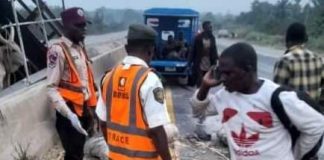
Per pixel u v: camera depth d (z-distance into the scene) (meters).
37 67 9.60
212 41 13.38
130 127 3.29
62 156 6.29
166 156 3.29
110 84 3.42
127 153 3.32
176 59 15.19
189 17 16.11
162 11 16.12
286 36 4.78
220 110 2.85
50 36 10.27
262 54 34.09
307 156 2.83
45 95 6.54
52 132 6.64
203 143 7.46
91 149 6.04
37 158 5.95
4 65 8.06
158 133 3.24
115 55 13.90
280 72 4.68
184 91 13.63
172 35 16.14
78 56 5.10
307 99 2.69
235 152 2.80
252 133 2.71
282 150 2.71
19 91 6.19
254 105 2.68
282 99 2.61
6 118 5.24
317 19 50.47
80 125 4.88
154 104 3.22
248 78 2.66
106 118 3.47
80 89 5.09
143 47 3.35
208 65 13.47
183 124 8.98
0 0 9.69
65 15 5.01
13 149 5.29
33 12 9.73
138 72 3.28
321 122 2.64
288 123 2.69
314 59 4.66
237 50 2.64
